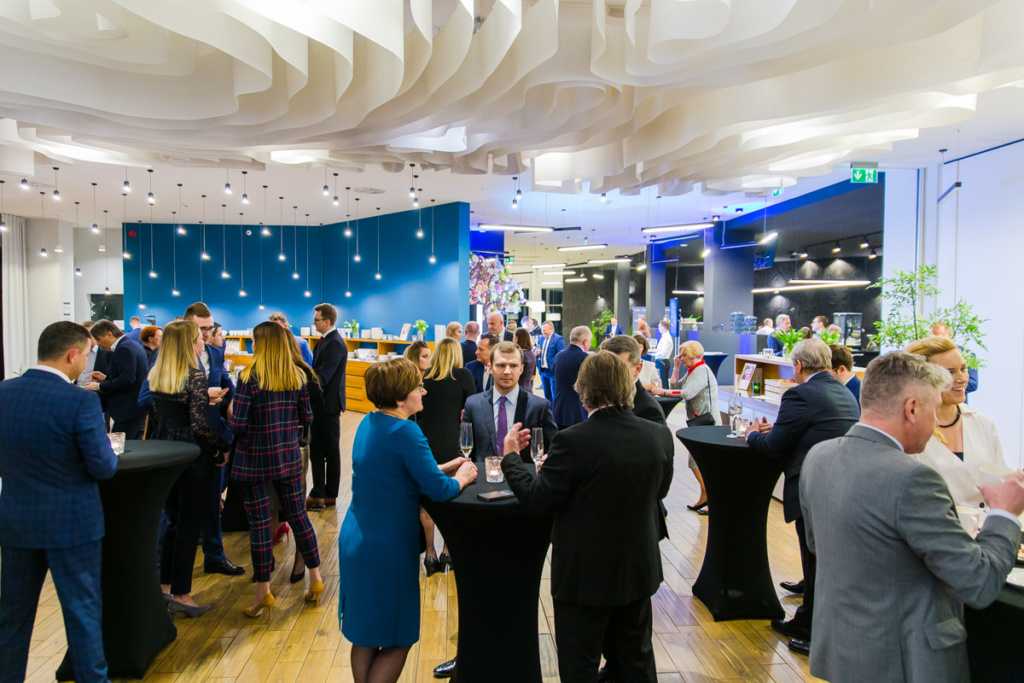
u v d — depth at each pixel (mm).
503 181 8742
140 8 2021
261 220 12914
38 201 10625
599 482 1895
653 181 4980
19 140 4527
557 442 1950
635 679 2016
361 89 3068
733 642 2910
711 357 12469
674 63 2510
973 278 6914
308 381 3367
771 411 5520
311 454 4961
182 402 3129
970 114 3164
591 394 1997
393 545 2174
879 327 7086
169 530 3379
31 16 2268
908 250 7957
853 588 1490
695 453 3150
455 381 3570
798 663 2723
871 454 1510
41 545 2188
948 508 1393
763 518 3137
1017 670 1596
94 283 14578
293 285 13594
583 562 1902
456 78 2887
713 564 3205
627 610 2023
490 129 3615
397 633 2176
